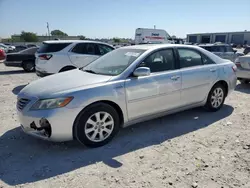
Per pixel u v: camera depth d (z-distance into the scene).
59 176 2.79
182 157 3.23
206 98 4.89
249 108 5.48
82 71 4.21
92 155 3.29
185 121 4.61
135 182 2.67
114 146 3.56
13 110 5.34
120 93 3.56
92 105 3.37
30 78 10.68
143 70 3.63
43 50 7.96
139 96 3.77
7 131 4.12
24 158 3.21
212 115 4.96
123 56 4.17
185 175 2.81
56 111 3.14
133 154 3.32
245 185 2.63
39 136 3.30
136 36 31.22
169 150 3.43
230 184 2.64
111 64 4.11
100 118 3.49
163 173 2.85
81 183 2.66
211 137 3.88
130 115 3.76
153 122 4.56
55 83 3.53
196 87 4.57
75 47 8.03
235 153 3.33
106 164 3.06
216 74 4.90
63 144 3.61
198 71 4.58
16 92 7.41
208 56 4.93
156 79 3.94
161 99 4.06
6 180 2.71
